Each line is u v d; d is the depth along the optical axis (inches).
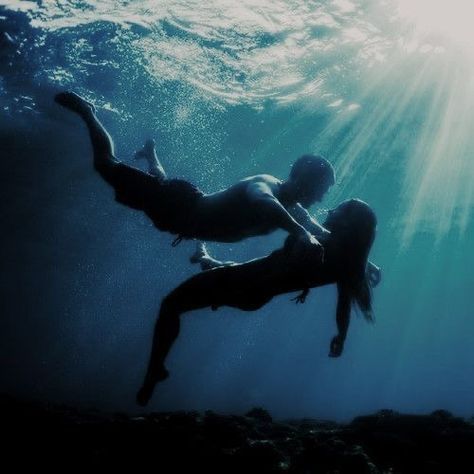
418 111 740.7
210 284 138.0
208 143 861.2
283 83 669.3
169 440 126.3
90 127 149.9
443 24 581.9
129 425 134.6
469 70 653.3
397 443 130.2
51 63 624.4
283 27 587.2
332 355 150.5
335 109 732.7
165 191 138.9
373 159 911.0
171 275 1830.7
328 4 568.1
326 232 141.7
